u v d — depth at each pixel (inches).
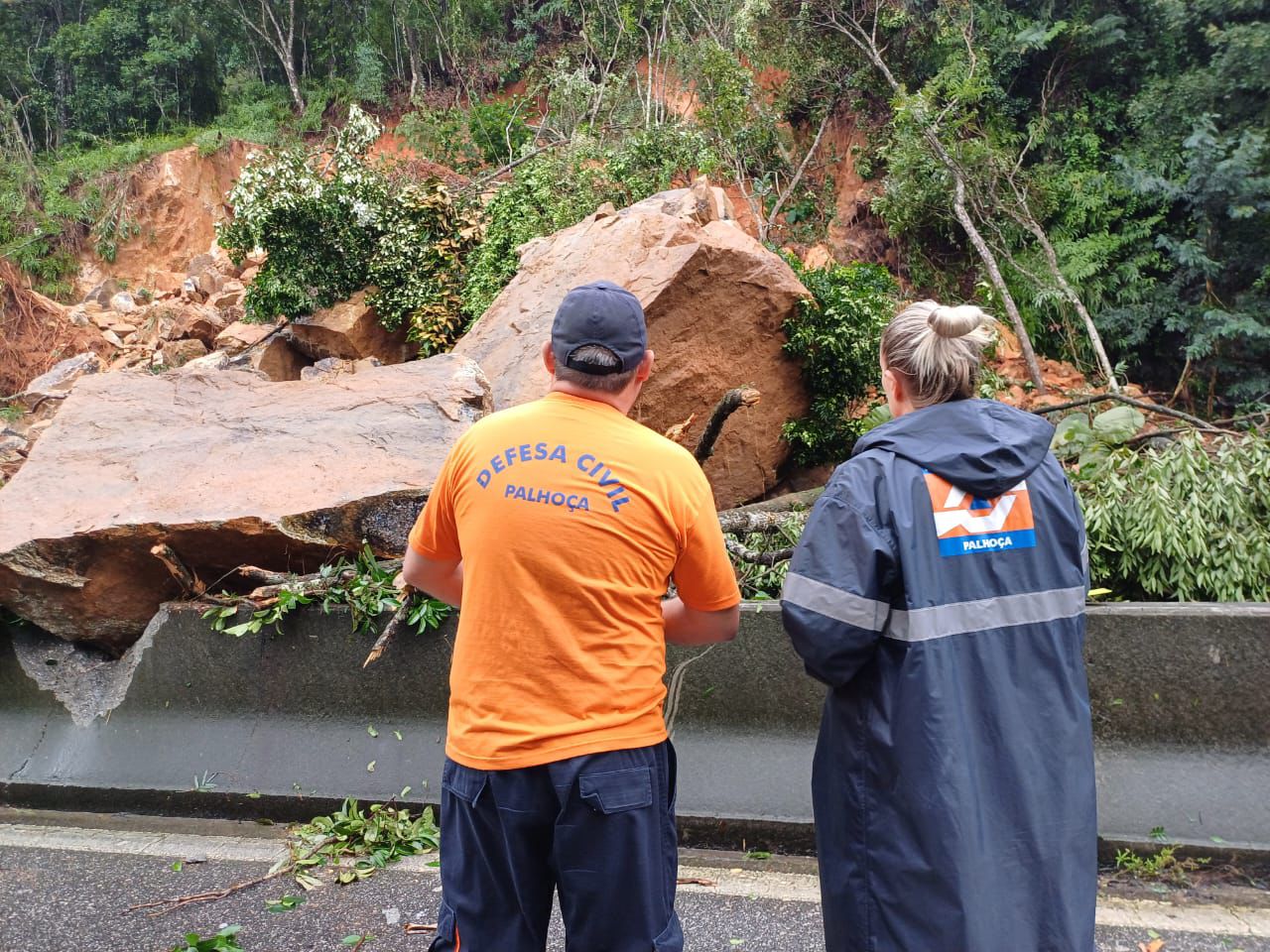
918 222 553.3
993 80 583.2
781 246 555.8
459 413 187.3
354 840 134.8
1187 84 521.7
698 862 128.0
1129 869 119.0
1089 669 125.6
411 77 990.4
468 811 75.4
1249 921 108.5
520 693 73.6
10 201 760.3
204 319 546.9
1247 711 121.6
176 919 116.9
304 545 156.8
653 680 76.5
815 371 278.4
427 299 377.7
